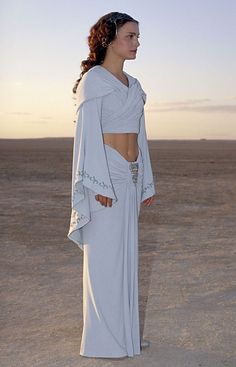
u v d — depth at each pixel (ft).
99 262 14.84
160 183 80.07
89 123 14.49
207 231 36.32
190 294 20.93
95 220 14.82
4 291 21.53
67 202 53.31
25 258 27.50
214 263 26.32
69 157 194.59
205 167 131.34
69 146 418.10
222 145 485.56
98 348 14.87
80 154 14.56
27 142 491.31
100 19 14.84
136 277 15.35
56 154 231.91
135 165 15.08
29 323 17.81
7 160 161.89
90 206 14.84
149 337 16.43
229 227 38.19
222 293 20.98
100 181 14.44
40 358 14.94
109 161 14.79
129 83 15.08
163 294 20.98
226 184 78.48
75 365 14.46
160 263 26.37
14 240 32.63
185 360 14.78
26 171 104.99
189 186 74.69
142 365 14.46
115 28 14.52
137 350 15.16
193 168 126.11
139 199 15.75
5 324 17.74
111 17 14.60
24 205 50.67
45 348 15.65
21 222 40.01
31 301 20.21
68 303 19.92
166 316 18.31
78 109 14.65
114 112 14.67
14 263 26.40
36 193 62.23
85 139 14.55
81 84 14.67
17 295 20.98
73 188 14.70
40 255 28.22
